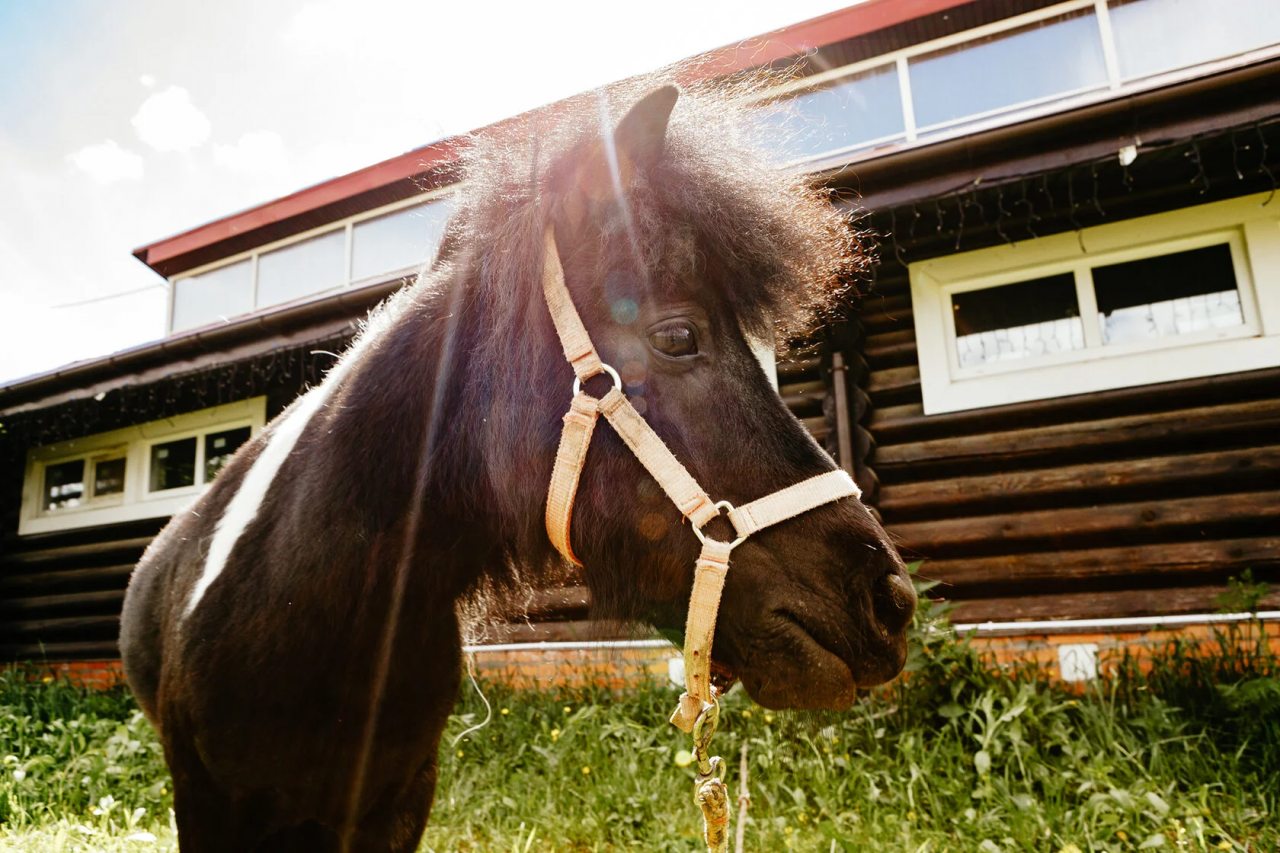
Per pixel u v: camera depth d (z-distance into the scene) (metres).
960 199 3.81
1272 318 3.74
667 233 1.23
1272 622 3.51
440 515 1.44
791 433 1.26
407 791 1.66
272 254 9.31
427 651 1.51
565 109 1.53
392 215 8.48
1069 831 2.54
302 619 1.41
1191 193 3.92
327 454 1.48
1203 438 3.79
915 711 3.35
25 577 7.33
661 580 1.23
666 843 2.72
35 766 3.82
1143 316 4.08
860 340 4.49
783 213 1.37
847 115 6.03
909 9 5.59
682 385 1.23
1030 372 4.14
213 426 6.71
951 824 2.76
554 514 1.26
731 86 1.81
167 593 1.87
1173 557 3.75
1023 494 4.05
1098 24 5.41
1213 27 5.20
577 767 3.41
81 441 7.43
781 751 3.13
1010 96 5.62
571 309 1.27
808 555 1.18
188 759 1.56
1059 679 3.67
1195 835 2.41
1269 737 2.90
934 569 4.14
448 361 1.42
